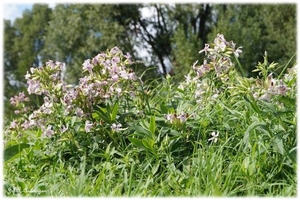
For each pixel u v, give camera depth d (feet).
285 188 11.05
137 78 14.37
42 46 111.75
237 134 12.87
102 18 77.71
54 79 14.19
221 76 14.55
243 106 14.33
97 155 13.16
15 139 17.20
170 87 17.33
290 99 11.85
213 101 14.78
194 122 13.58
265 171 11.75
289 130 11.81
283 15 71.51
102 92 14.03
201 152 11.94
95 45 75.82
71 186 11.62
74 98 13.79
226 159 12.38
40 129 15.61
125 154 13.55
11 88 110.63
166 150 12.96
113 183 12.25
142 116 14.70
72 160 13.93
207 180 11.08
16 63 116.26
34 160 14.80
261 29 75.00
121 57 14.57
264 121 11.59
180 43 66.95
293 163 11.32
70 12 81.56
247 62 66.13
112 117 13.75
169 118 13.34
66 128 13.73
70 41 78.79
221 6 82.02
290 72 14.42
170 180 11.68
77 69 77.56
